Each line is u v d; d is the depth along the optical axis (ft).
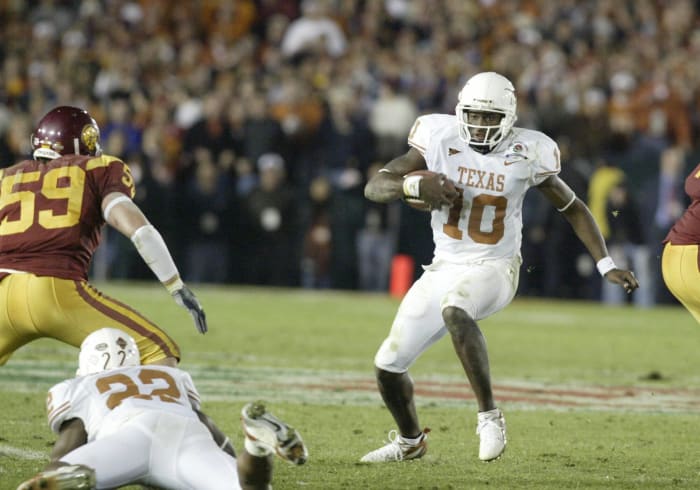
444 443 67.05
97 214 57.47
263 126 176.35
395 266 178.50
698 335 139.13
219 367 96.27
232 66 192.44
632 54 209.26
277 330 126.41
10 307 56.24
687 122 192.44
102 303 56.65
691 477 58.59
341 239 178.50
